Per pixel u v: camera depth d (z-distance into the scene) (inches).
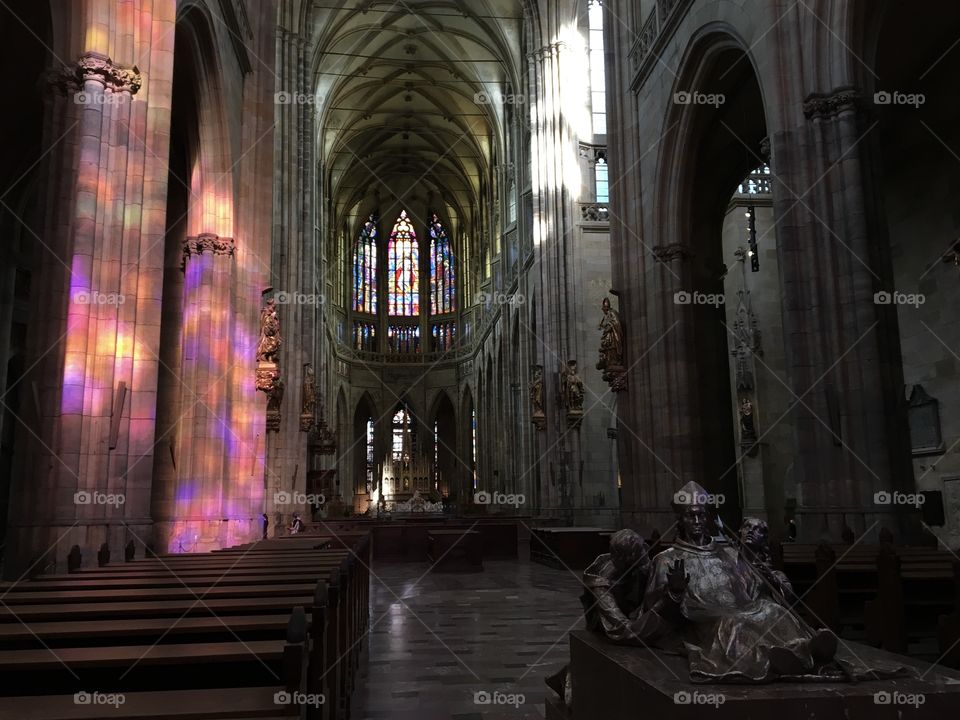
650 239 843.4
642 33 882.1
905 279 802.2
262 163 820.0
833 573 319.6
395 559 1061.8
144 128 461.1
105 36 446.9
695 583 154.8
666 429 780.0
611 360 871.1
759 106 786.8
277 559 410.9
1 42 647.8
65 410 409.1
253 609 206.4
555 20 1435.8
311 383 1240.8
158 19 475.5
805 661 127.7
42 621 197.5
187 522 650.8
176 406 752.3
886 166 822.5
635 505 841.5
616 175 919.7
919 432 777.6
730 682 125.6
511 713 276.5
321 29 1664.6
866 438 471.5
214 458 674.2
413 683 323.0
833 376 488.7
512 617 506.0
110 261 434.3
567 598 608.7
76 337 416.5
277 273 1194.0
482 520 1398.9
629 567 170.7
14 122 700.0
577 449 1273.4
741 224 1051.3
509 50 1713.8
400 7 1732.3
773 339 1013.8
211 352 684.7
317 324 1707.7
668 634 154.7
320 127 1934.1
